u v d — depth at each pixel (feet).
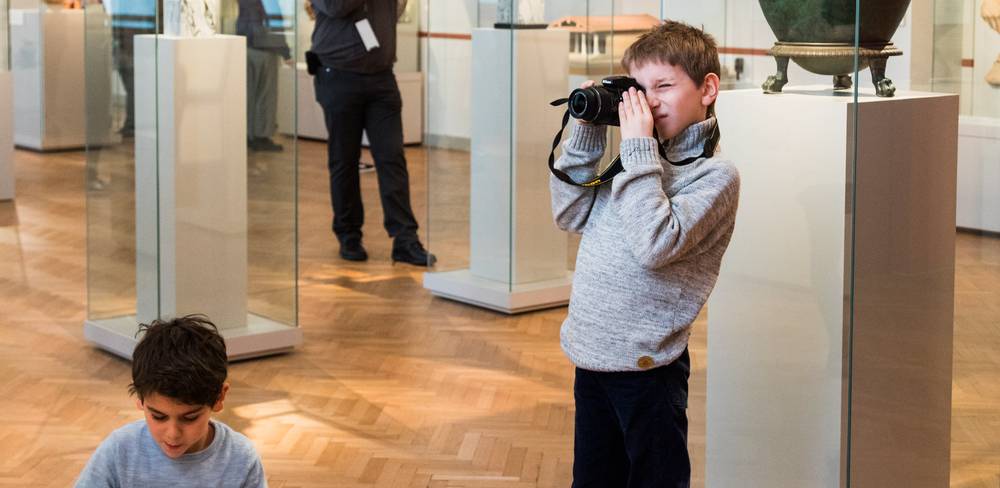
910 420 9.38
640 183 8.07
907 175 9.05
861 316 8.88
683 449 8.57
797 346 9.31
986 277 9.57
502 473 13.12
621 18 22.57
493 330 19.06
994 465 9.84
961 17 9.04
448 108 20.79
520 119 19.95
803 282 9.19
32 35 38.91
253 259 17.28
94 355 17.34
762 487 9.73
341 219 24.09
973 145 9.39
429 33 20.85
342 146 23.73
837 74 8.85
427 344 18.21
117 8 16.74
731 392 9.90
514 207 20.04
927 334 9.36
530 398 15.71
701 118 8.48
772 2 9.01
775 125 9.21
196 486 7.15
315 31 23.62
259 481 7.37
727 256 9.75
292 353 17.63
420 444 13.97
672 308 8.32
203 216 16.80
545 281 20.63
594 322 8.45
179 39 16.35
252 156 17.08
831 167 8.87
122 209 17.03
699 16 9.61
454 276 21.03
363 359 17.39
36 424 14.47
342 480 12.89
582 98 8.37
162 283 16.60
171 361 6.77
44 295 20.89
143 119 16.55
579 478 8.98
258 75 16.99
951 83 9.13
